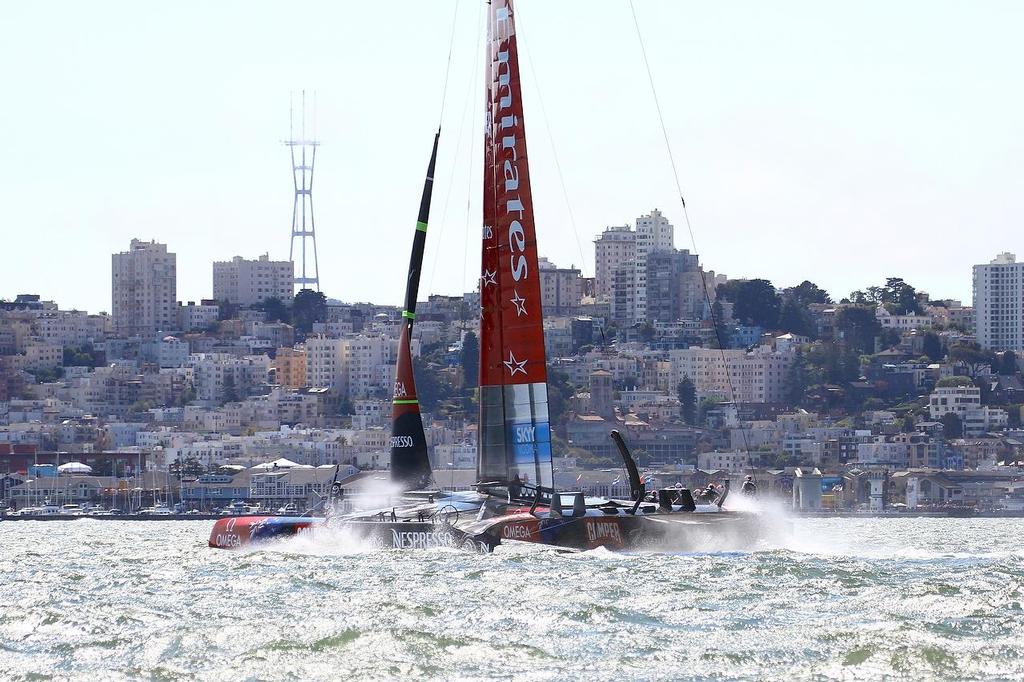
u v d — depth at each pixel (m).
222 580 145.38
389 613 116.44
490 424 170.75
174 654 100.00
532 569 146.12
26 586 147.38
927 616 110.62
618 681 89.56
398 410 194.50
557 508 160.75
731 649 98.44
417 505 177.62
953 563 152.38
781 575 139.38
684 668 92.88
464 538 163.38
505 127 168.62
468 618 113.06
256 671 93.38
